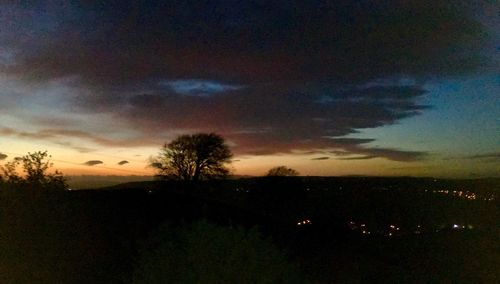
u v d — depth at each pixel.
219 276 8.21
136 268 8.98
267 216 43.03
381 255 28.25
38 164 21.33
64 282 15.80
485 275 23.78
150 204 33.34
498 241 31.55
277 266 8.54
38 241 17.50
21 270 15.74
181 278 8.30
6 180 20.05
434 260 27.03
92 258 18.02
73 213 20.94
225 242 8.43
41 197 19.95
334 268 24.31
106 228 21.75
